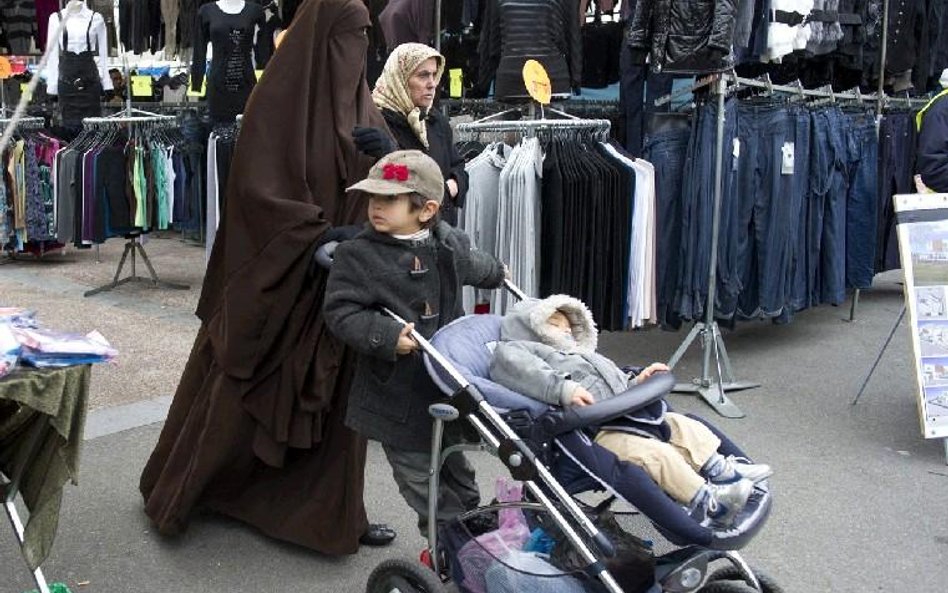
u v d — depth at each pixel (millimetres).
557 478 2492
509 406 2494
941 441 4723
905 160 7211
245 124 3230
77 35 8375
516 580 2467
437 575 2670
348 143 3260
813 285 6352
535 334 2750
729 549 2348
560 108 6926
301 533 3359
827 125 6113
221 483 3479
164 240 10797
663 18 5078
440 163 4285
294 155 3188
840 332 7000
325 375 3145
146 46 9406
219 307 3443
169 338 6352
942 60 8414
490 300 4941
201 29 7344
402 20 6195
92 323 6734
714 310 5605
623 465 2328
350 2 3291
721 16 4906
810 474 4266
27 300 7465
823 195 6180
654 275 5266
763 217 5746
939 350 4469
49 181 8562
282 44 3254
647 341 6684
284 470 3469
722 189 5410
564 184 4848
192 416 3465
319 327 3166
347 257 2766
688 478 2369
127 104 7895
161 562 3324
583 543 2363
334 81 3293
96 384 5285
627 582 2412
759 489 2529
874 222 6715
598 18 7707
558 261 4879
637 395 2463
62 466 2430
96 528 3555
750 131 5617
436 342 2734
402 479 2918
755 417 5062
